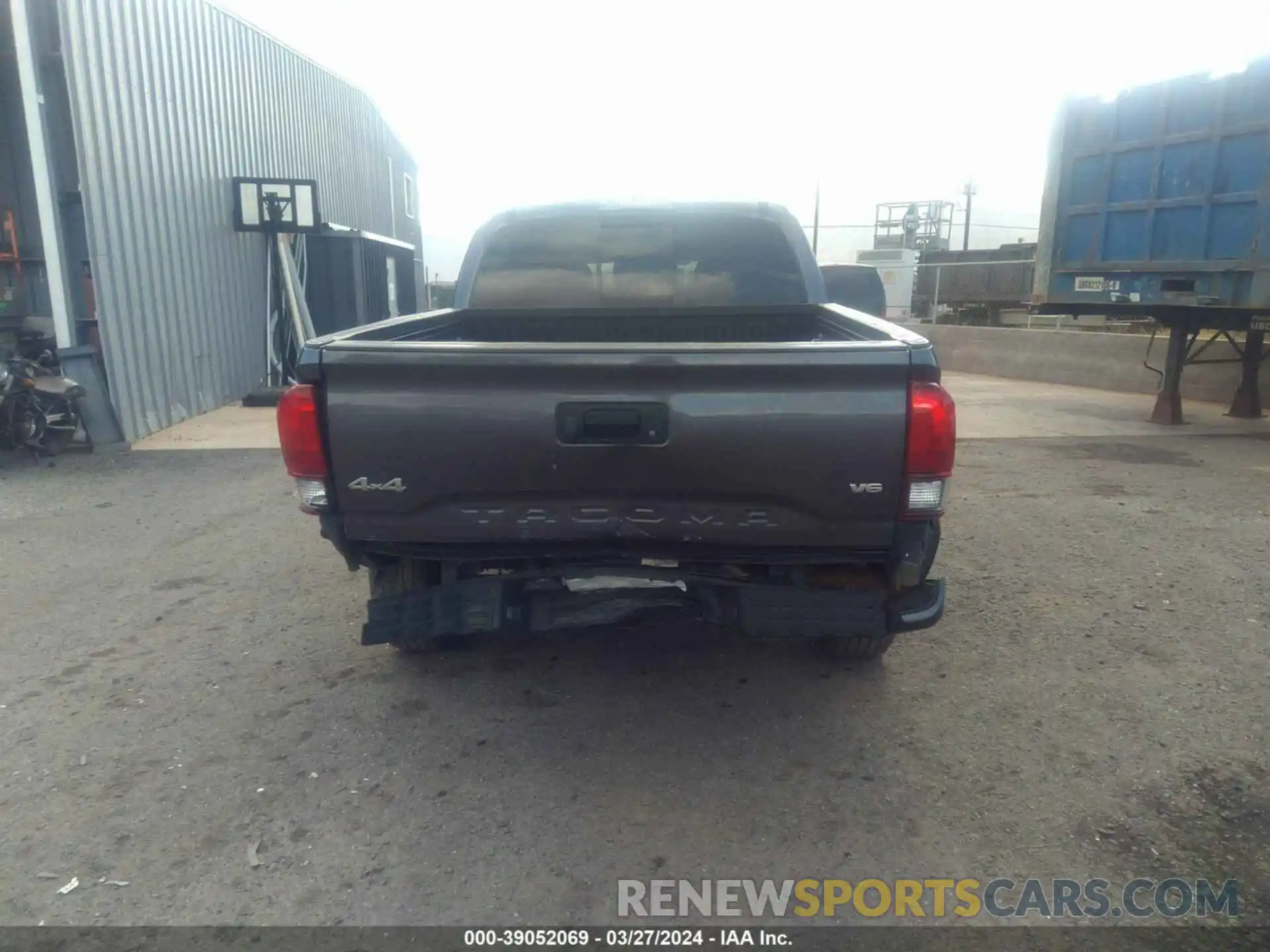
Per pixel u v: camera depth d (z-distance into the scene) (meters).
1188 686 4.07
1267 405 11.82
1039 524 6.56
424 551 3.33
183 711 3.90
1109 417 11.41
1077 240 10.73
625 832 3.08
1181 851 2.96
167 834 3.07
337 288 14.06
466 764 3.49
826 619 3.30
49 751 3.59
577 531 3.20
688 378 3.02
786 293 5.03
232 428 10.32
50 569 5.71
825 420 3.02
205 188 11.27
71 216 9.24
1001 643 4.52
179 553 6.01
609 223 4.98
